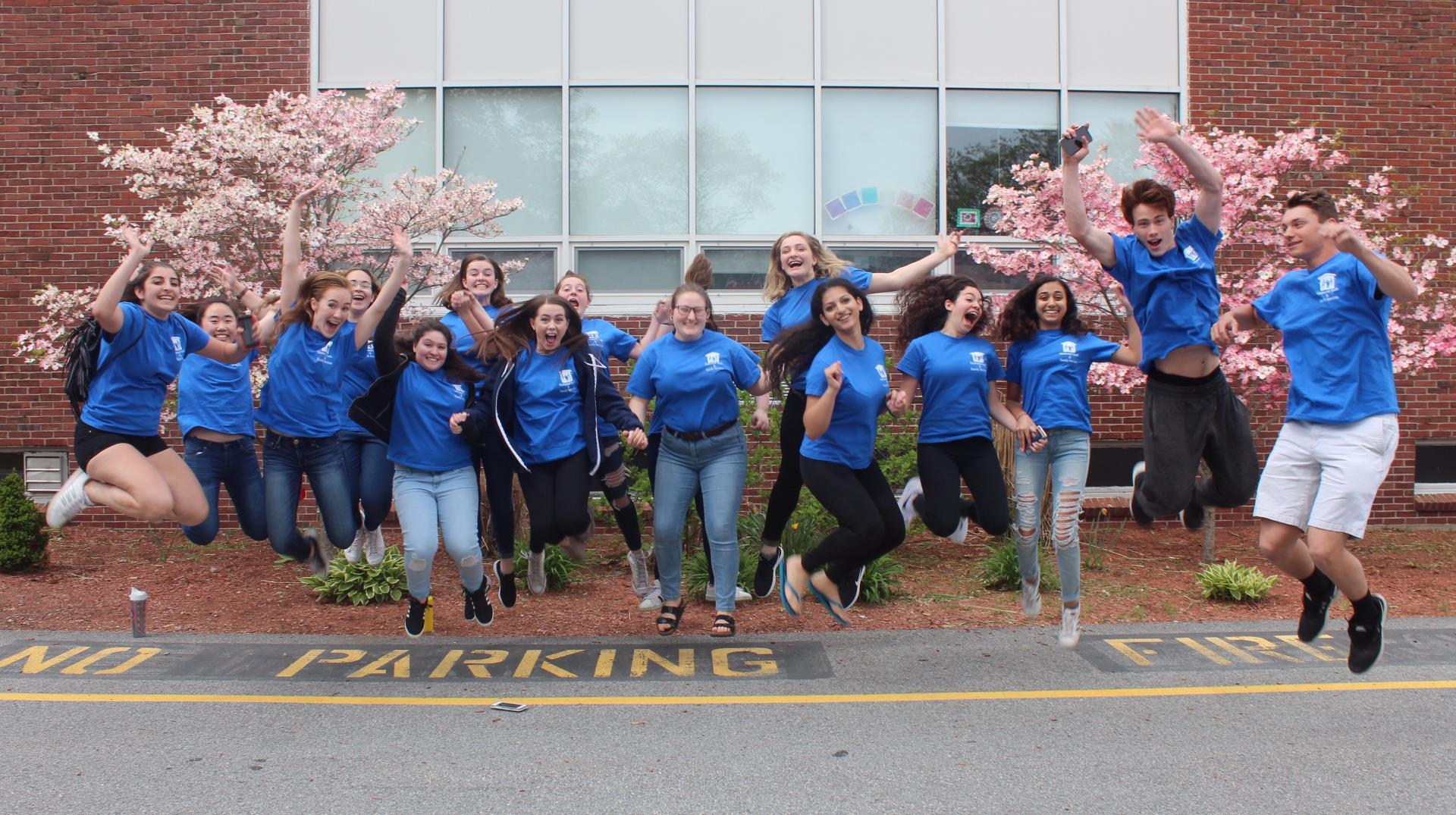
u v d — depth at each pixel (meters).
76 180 10.95
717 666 6.51
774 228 11.33
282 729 5.38
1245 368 9.47
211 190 9.61
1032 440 6.21
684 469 7.00
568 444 6.63
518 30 11.26
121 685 6.13
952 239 7.27
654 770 4.81
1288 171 11.30
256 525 7.25
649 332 8.16
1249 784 4.62
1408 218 11.43
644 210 11.30
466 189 10.12
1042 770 4.80
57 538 10.48
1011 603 8.21
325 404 6.98
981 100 11.50
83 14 11.00
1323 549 5.08
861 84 11.38
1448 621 7.51
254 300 7.14
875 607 8.09
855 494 6.12
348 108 9.84
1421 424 11.41
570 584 8.80
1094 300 10.03
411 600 6.73
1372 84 11.48
